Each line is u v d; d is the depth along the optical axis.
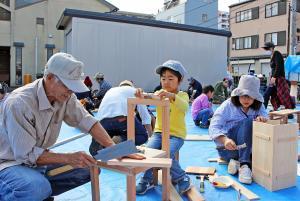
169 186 2.03
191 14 28.81
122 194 2.33
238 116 2.79
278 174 2.39
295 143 2.47
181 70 2.44
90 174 1.87
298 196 2.30
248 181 2.49
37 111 1.66
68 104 1.88
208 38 11.60
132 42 10.27
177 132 2.43
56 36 19.97
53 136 1.82
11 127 1.61
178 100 2.32
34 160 1.64
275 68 5.77
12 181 1.57
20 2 19.42
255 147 2.53
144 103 2.03
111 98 3.08
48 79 1.61
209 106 5.42
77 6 20.23
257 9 25.02
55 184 1.88
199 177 2.64
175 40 10.99
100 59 9.84
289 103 5.75
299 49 22.70
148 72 10.58
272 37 23.97
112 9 21.08
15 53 19.31
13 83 19.28
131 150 1.70
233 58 27.22
